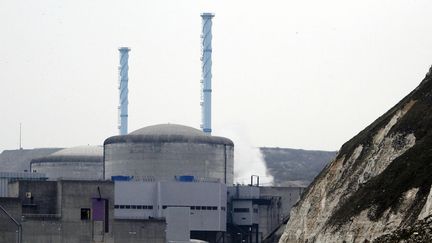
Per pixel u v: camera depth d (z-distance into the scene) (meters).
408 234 194.88
